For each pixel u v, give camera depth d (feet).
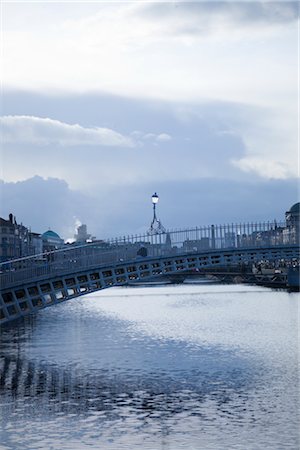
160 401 209.97
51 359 285.64
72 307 588.91
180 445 167.32
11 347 322.34
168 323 428.97
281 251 434.71
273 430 177.78
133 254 386.52
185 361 277.85
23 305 351.67
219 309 531.09
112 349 312.91
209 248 417.90
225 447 165.27
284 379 238.27
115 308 568.00
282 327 394.32
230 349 308.19
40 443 170.19
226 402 207.10
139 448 165.58
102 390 226.17
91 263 363.56
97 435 176.35
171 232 403.13
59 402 210.79
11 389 229.86
